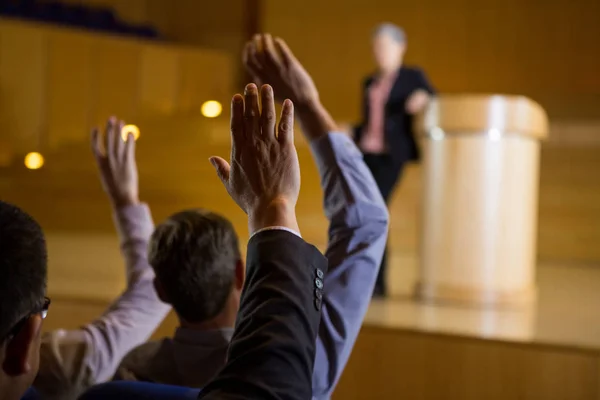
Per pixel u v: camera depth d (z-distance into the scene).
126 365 1.50
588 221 5.79
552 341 2.66
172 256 1.45
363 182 1.45
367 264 1.40
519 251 3.48
